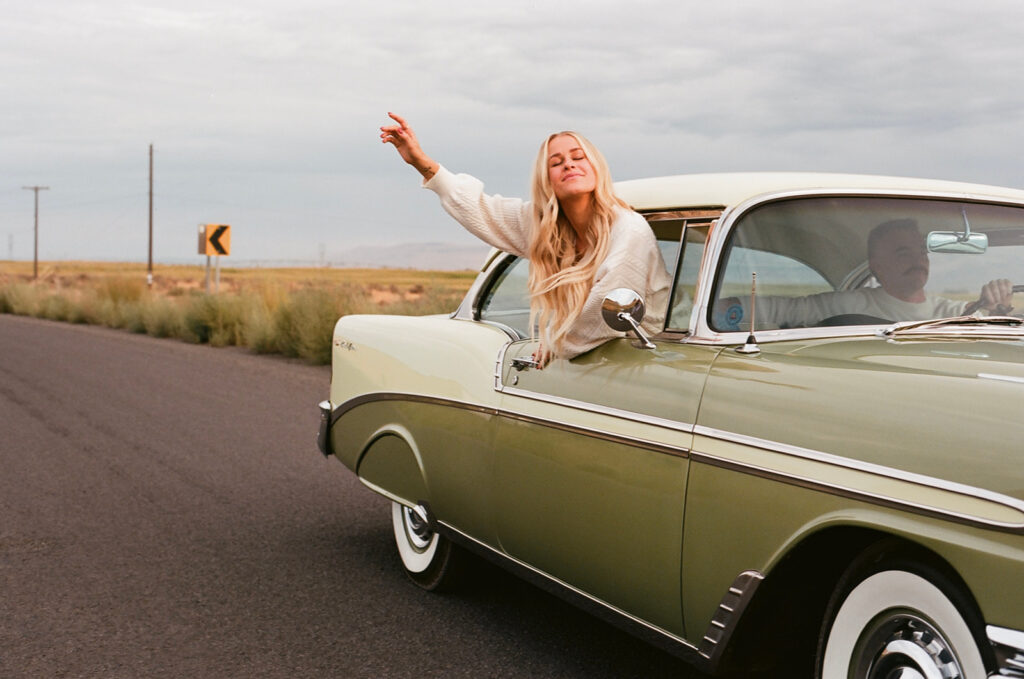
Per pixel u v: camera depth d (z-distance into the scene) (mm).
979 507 2182
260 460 7957
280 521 6148
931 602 2344
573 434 3387
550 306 3566
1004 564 2121
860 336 3066
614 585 3260
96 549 5531
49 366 15039
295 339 16953
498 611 4520
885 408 2473
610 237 3465
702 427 2889
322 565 5250
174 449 8398
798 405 2664
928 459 2311
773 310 3143
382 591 4816
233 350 18406
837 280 3258
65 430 9312
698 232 3355
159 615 4480
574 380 3463
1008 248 3510
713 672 2883
